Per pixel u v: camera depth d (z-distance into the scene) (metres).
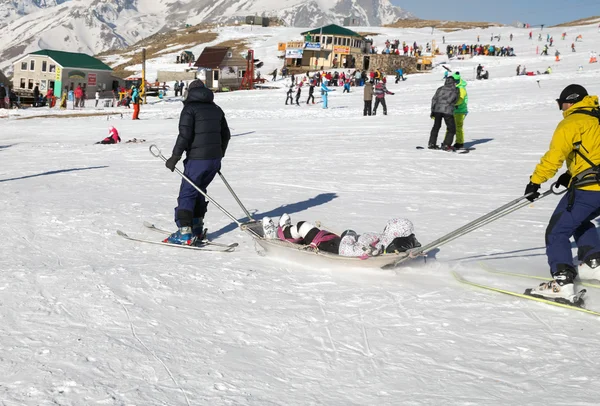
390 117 27.59
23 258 6.38
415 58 76.56
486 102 31.45
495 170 12.97
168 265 6.15
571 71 54.19
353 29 134.12
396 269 6.10
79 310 4.71
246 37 124.19
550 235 5.20
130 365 3.75
